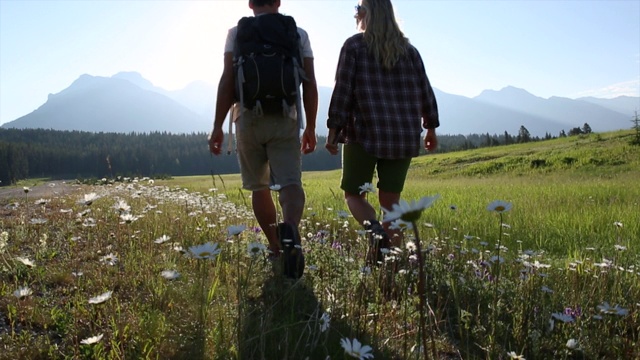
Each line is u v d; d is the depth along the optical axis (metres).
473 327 3.06
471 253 4.61
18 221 5.94
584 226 6.80
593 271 4.09
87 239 5.04
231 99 4.25
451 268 3.93
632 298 3.47
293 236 3.70
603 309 2.77
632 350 2.86
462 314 2.95
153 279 3.55
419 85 4.73
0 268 3.87
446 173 33.50
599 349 2.88
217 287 3.49
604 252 5.16
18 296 2.83
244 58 4.02
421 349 2.64
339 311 2.96
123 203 4.80
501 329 3.00
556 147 40.97
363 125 4.54
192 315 2.96
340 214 3.81
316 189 16.39
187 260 4.24
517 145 54.91
